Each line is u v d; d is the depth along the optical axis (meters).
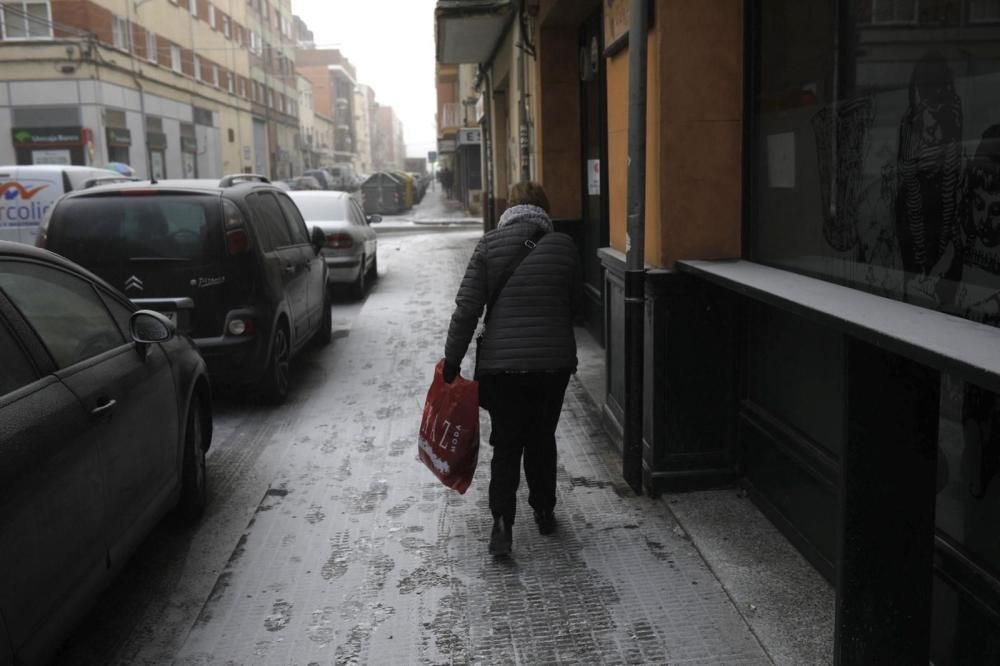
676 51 4.31
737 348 4.45
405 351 8.68
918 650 2.54
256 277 6.41
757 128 4.21
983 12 2.38
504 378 3.85
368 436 5.96
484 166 21.03
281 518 4.58
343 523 4.48
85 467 3.10
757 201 4.23
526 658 3.17
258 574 3.94
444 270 15.25
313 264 8.35
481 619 3.46
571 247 3.96
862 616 2.52
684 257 4.42
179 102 44.31
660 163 4.37
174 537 4.37
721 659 3.12
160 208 6.28
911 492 2.46
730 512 4.30
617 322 5.31
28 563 2.63
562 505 4.55
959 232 2.52
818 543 3.68
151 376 3.99
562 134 9.48
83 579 3.05
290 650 3.30
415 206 48.94
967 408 2.62
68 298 3.57
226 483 5.12
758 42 4.17
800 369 3.80
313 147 90.81
